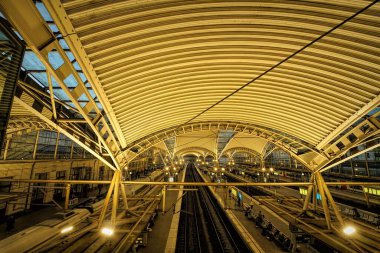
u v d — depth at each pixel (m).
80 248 9.02
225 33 6.77
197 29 6.47
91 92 10.02
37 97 7.32
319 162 14.41
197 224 18.62
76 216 12.82
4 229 14.83
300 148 15.77
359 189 28.94
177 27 6.19
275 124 14.16
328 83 8.98
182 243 14.55
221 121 15.42
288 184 14.40
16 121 15.27
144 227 12.24
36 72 9.06
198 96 11.28
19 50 4.60
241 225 16.89
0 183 16.77
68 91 6.11
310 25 6.07
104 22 5.35
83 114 7.46
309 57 7.72
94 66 6.73
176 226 16.48
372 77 7.68
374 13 5.46
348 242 10.27
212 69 9.05
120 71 7.55
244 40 7.11
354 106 9.51
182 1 5.34
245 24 6.35
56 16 4.51
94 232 11.00
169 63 8.13
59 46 5.12
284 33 6.71
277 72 9.09
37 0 5.56
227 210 21.34
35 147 20.47
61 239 9.61
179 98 11.08
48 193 21.75
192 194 33.41
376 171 28.16
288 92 10.51
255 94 11.20
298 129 13.47
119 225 12.58
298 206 18.72
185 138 42.19
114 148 12.64
